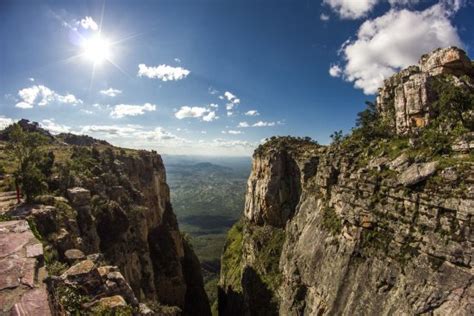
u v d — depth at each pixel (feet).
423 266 99.81
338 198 155.63
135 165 260.62
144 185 261.24
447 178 100.07
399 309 100.99
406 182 113.39
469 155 102.01
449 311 87.45
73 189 130.11
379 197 125.08
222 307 306.14
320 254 155.84
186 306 266.77
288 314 166.20
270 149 295.07
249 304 223.30
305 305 157.38
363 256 125.49
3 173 138.72
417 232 106.01
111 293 54.54
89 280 53.16
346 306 123.44
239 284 280.10
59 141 357.00
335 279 134.72
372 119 198.49
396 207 116.57
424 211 105.09
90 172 175.83
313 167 240.53
